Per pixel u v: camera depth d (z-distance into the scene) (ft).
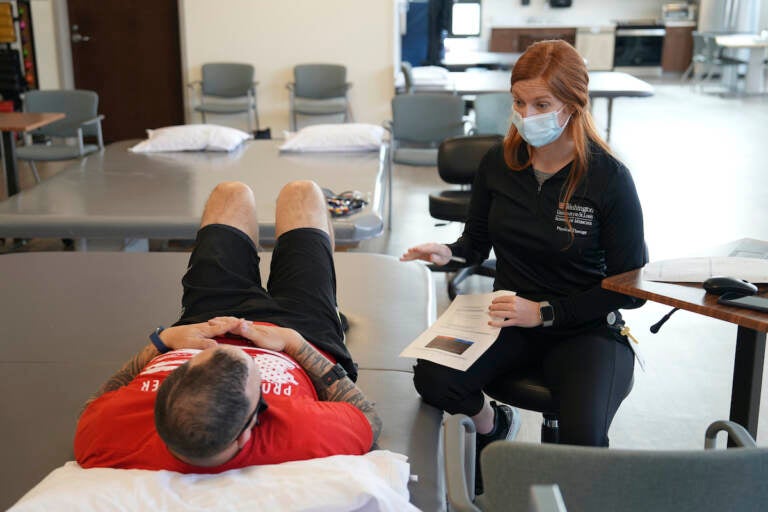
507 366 6.55
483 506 4.16
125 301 8.79
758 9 41.88
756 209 18.99
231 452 4.50
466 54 27.58
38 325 8.17
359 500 4.42
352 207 12.09
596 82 22.11
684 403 9.89
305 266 6.83
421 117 18.51
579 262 6.54
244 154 16.75
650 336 11.91
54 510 4.24
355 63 25.04
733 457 3.51
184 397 4.30
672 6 44.68
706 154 25.18
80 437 5.05
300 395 5.28
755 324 5.05
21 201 12.64
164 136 17.20
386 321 8.23
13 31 23.58
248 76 24.85
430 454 5.81
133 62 26.91
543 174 6.59
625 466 3.55
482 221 7.25
